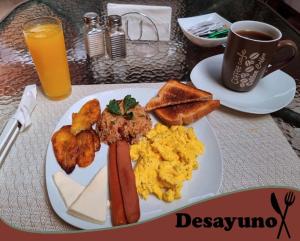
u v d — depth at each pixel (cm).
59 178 51
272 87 74
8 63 81
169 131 62
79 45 90
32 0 113
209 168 54
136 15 87
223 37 87
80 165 55
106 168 54
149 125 64
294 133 64
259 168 56
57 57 64
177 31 99
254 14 109
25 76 76
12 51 85
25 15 104
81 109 65
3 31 94
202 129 62
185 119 64
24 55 84
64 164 54
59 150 56
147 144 59
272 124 65
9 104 68
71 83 76
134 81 77
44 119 66
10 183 52
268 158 58
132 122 62
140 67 83
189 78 79
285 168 56
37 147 59
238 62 66
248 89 72
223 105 69
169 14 87
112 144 58
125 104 64
